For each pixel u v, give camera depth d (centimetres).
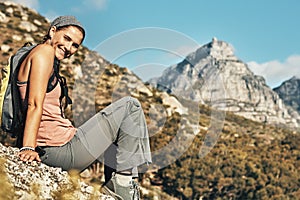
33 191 439
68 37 504
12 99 499
